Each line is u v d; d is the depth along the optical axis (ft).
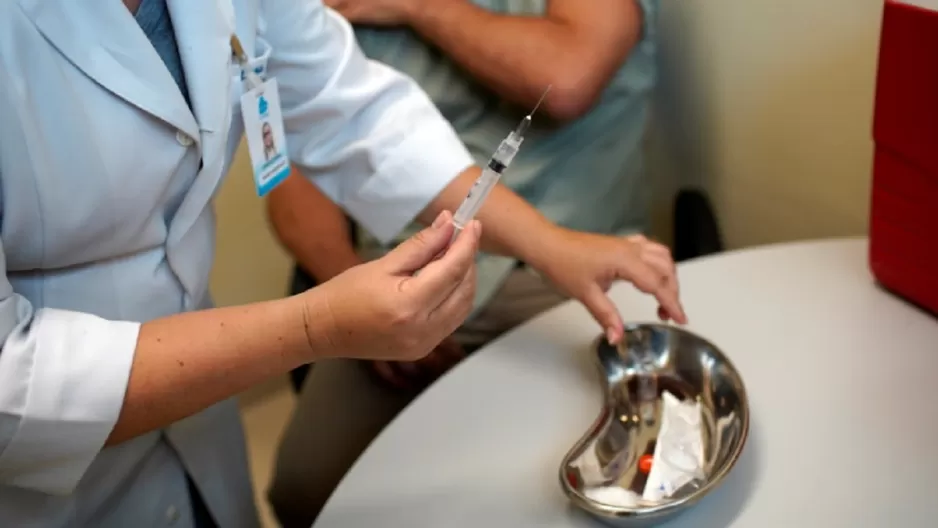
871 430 2.22
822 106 3.50
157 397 1.87
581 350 2.66
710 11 3.82
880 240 2.65
